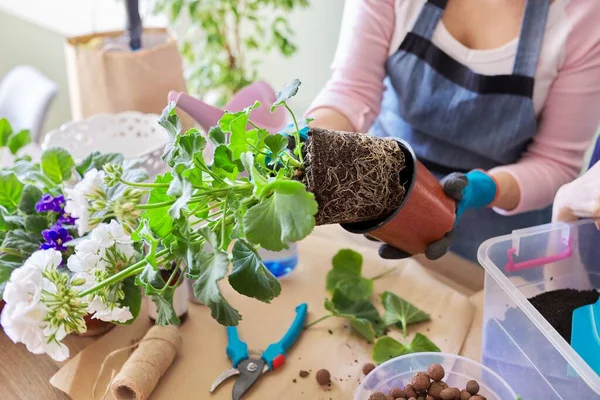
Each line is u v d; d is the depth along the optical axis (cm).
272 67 190
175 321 52
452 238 63
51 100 149
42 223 76
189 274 52
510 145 99
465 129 101
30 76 160
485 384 69
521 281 76
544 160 98
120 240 56
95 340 80
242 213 50
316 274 92
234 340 78
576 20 89
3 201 79
